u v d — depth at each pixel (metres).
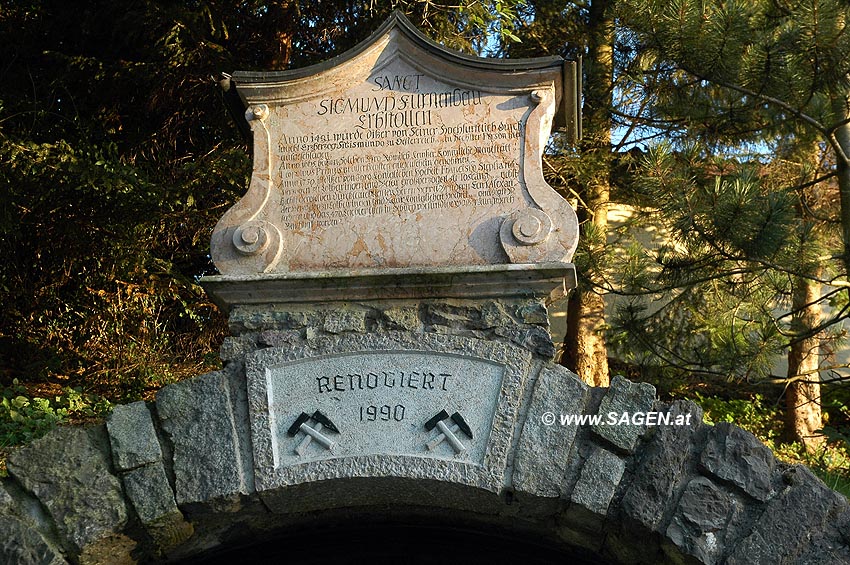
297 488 4.94
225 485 4.94
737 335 9.97
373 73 5.63
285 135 5.60
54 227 10.28
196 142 11.29
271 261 5.38
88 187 9.27
